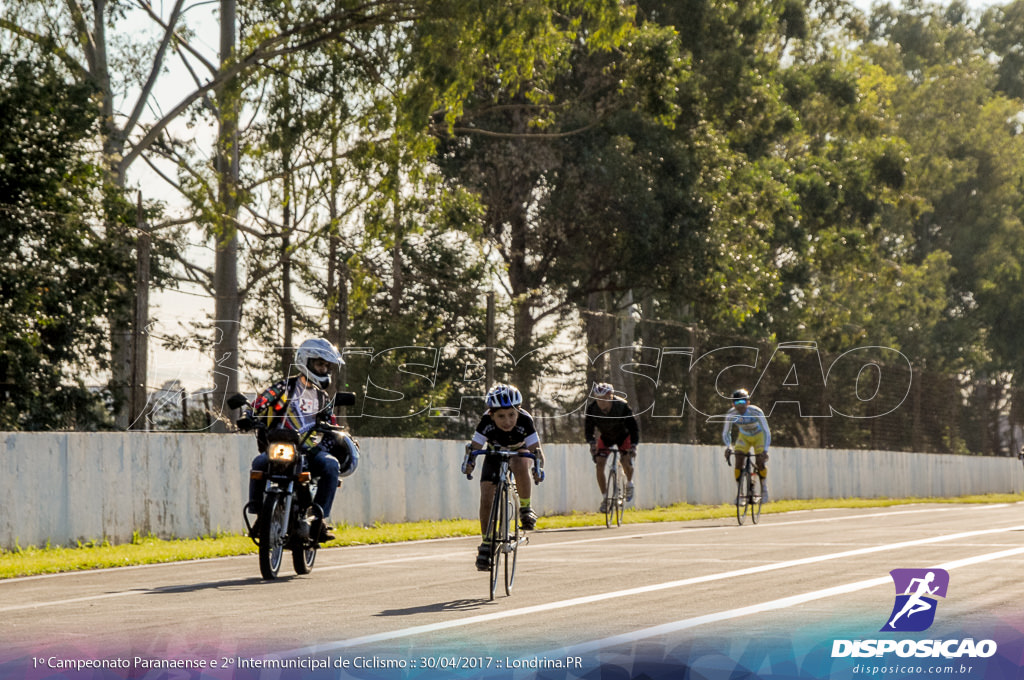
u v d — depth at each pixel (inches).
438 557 1791.3
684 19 5231.3
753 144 5984.3
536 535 2271.2
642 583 1350.9
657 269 5300.2
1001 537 2004.2
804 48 6481.3
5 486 1798.7
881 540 1980.8
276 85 3966.5
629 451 2659.9
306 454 1515.7
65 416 2411.4
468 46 3735.2
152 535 2052.2
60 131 3014.3
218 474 2208.4
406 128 3779.5
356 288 2805.1
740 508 2684.5
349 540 2078.0
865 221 6594.5
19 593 1344.7
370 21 3878.0
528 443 1354.6
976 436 5012.3
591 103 5108.3
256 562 1748.3
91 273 2434.8
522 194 5374.0
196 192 3609.7
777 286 5600.4
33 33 3538.4
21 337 2384.4
